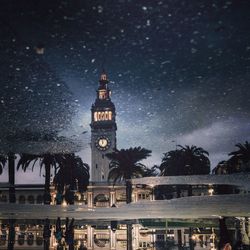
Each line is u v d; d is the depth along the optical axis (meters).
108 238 83.44
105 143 112.12
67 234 27.33
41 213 11.22
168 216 10.91
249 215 8.99
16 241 78.56
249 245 18.84
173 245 38.34
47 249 26.84
